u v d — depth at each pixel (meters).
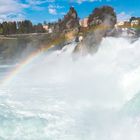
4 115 16.47
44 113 16.73
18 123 15.05
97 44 36.22
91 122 14.86
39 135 13.58
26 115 16.42
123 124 13.51
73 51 38.56
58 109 17.53
